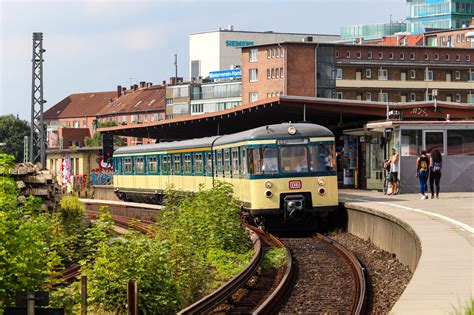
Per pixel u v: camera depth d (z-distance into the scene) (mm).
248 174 33000
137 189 54312
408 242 23234
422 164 34625
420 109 44750
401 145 38531
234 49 175375
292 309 17469
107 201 54844
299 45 127875
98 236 19453
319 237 30859
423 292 14508
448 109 45250
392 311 12945
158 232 27906
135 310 13984
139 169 54000
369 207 29688
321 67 129125
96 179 72438
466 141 38594
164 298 17906
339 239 30609
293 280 21281
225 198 29875
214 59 175125
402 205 31297
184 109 160750
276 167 32688
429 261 17922
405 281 20156
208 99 156375
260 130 33031
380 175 41344
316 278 21562
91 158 81000
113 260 18062
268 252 25906
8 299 14844
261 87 131875
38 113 75438
